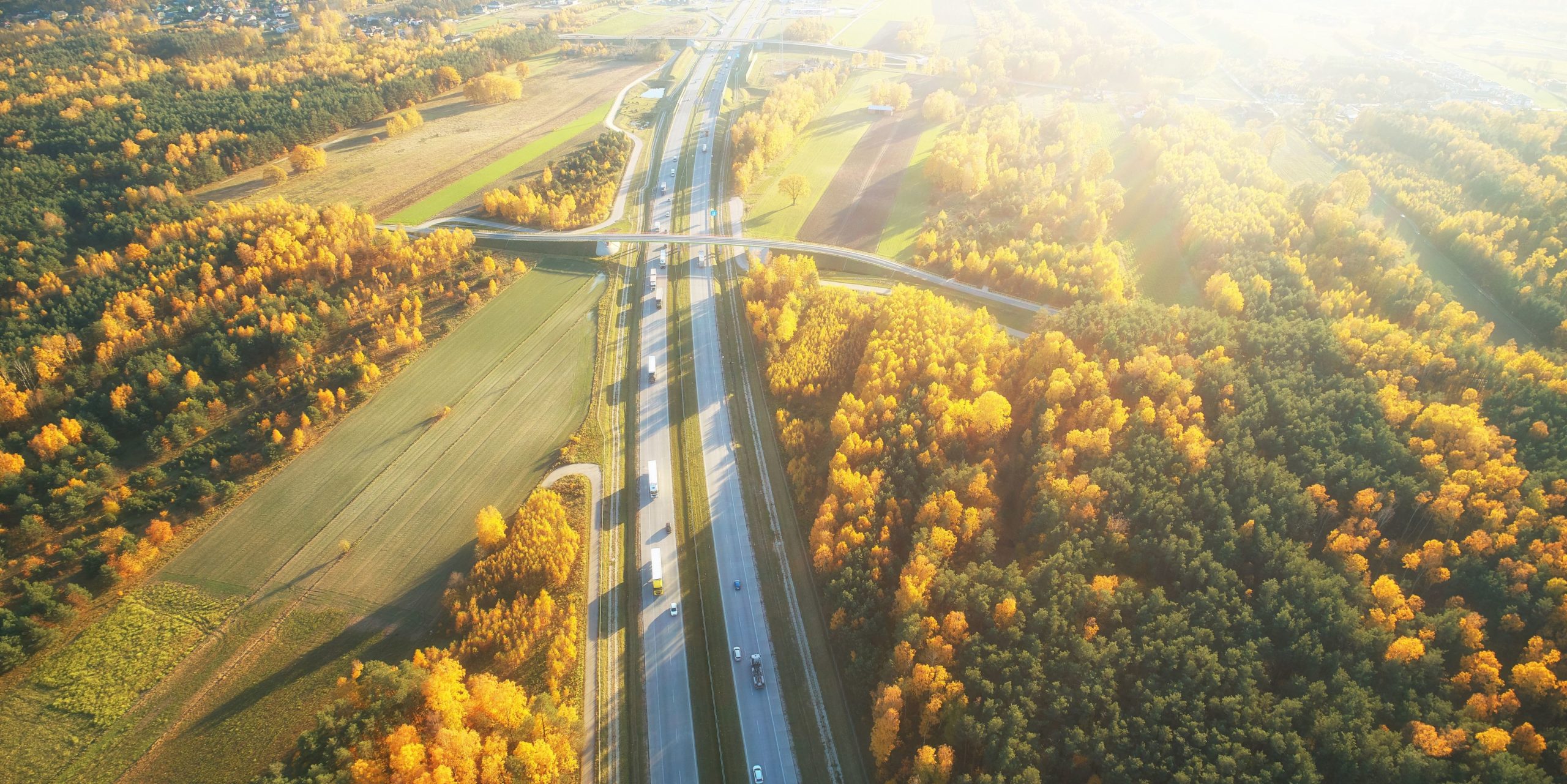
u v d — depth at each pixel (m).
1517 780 91.88
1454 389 155.75
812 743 122.69
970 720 107.62
